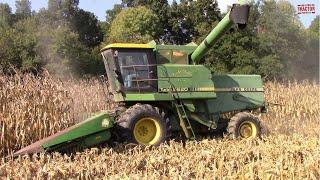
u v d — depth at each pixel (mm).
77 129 10672
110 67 12219
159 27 51281
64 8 54906
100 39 56531
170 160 9391
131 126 11227
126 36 48906
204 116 13164
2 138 11500
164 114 11852
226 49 35000
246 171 8156
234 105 13758
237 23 11812
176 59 12750
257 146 10992
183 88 12484
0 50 36625
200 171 8211
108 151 10258
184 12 52062
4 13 58375
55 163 8961
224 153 9938
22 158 9625
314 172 7871
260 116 18594
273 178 7703
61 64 40594
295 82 23422
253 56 35031
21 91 12984
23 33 42250
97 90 17703
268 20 36625
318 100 21125
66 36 41750
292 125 17938
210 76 12867
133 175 8023
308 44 39219
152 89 12156
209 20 46906
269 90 21750
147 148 10859
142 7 50906
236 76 13984
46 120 12461
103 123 11039
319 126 17734
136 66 12078
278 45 36500
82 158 9586
